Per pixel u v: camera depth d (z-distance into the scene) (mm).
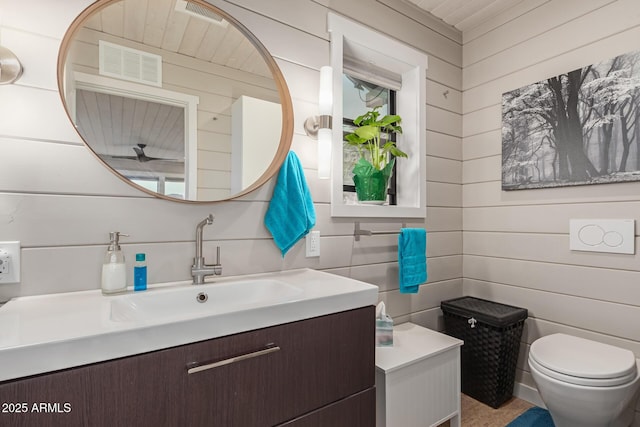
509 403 1891
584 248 1716
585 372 1256
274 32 1477
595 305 1678
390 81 2053
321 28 1636
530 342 1936
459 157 2309
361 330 1090
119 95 1129
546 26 1892
